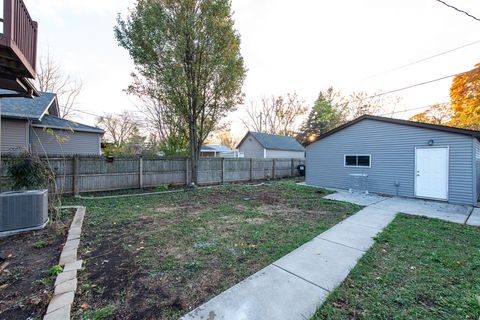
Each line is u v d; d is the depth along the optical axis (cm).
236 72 927
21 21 308
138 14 840
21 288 221
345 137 956
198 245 337
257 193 841
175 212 544
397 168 796
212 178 1119
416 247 332
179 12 855
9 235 363
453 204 660
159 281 238
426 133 725
